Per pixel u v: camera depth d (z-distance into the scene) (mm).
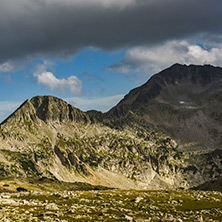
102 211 81312
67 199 109000
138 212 83438
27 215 66688
